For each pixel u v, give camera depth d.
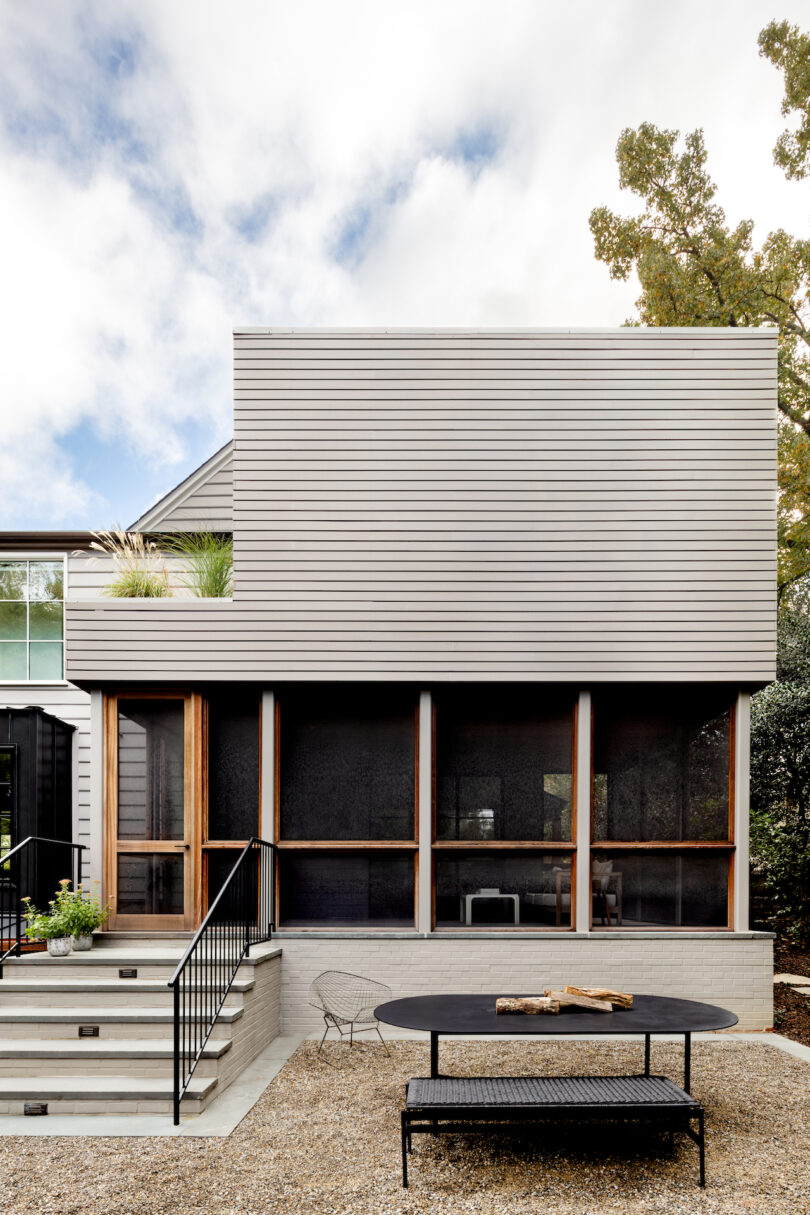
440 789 6.94
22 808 7.71
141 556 8.34
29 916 6.48
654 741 7.01
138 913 6.82
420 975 6.60
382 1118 4.63
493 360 7.05
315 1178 3.88
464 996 5.02
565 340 7.06
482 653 6.84
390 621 6.88
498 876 6.84
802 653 11.99
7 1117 4.70
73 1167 4.02
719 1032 6.54
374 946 6.62
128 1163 4.05
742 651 6.85
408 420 7.02
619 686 7.02
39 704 9.13
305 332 7.06
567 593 6.89
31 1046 5.14
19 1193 3.75
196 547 8.55
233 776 6.99
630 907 6.82
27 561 9.62
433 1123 4.25
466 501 6.96
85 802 8.98
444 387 7.04
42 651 9.47
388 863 6.86
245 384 7.04
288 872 6.86
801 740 10.20
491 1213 3.55
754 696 10.75
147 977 6.04
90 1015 5.37
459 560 6.91
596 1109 3.77
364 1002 6.23
